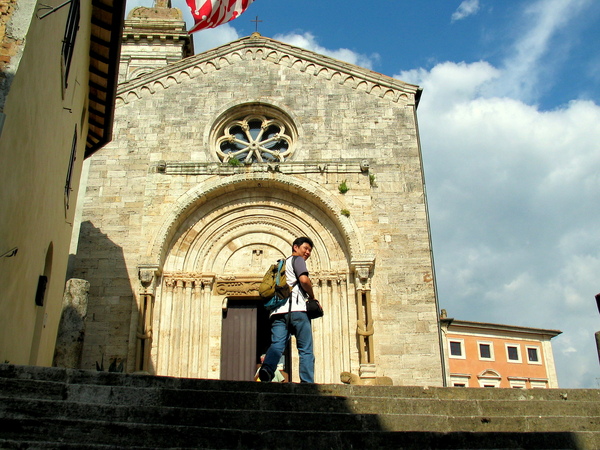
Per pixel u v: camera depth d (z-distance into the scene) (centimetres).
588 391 1081
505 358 5106
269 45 2677
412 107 2555
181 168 2348
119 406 816
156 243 2212
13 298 1235
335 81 2605
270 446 775
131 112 2527
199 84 2602
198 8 2217
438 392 1032
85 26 1758
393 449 794
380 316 2164
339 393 991
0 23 1121
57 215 1670
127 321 2150
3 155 1031
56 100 1473
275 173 2345
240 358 2216
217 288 2261
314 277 2261
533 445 824
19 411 786
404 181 2398
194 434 771
